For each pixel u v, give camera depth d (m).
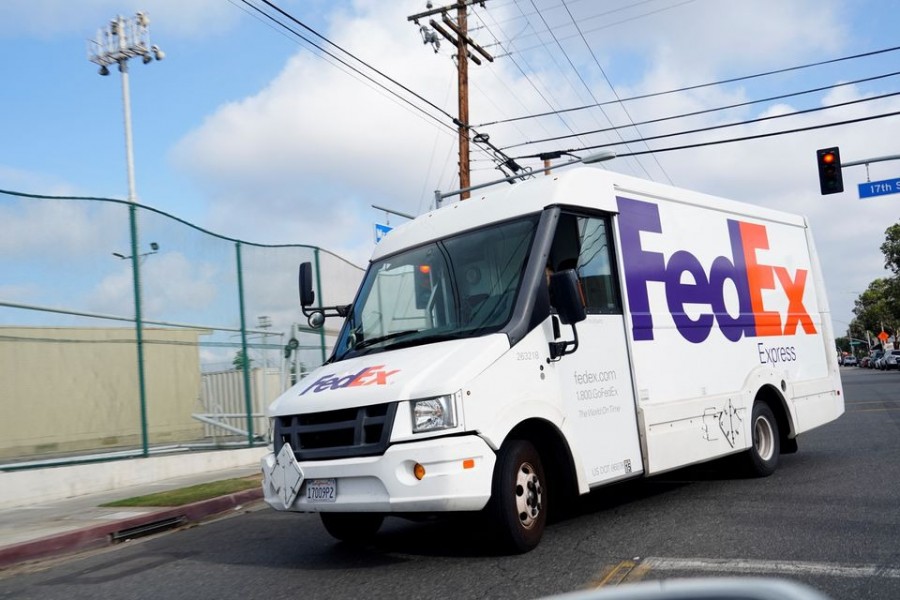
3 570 8.01
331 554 7.21
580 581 5.49
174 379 14.08
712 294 8.95
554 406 6.52
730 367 8.99
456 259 7.13
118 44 36.09
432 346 6.52
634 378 7.47
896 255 64.00
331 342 17.84
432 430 5.76
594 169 7.62
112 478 12.66
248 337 15.59
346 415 6.14
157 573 7.19
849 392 30.77
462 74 24.11
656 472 7.51
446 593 5.48
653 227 8.24
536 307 6.55
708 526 6.93
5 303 11.61
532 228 6.92
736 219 9.75
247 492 11.50
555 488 6.84
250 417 15.51
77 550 8.77
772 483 9.01
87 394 12.62
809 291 11.10
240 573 6.82
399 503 5.72
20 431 11.72
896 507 7.25
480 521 7.95
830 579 5.24
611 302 7.50
